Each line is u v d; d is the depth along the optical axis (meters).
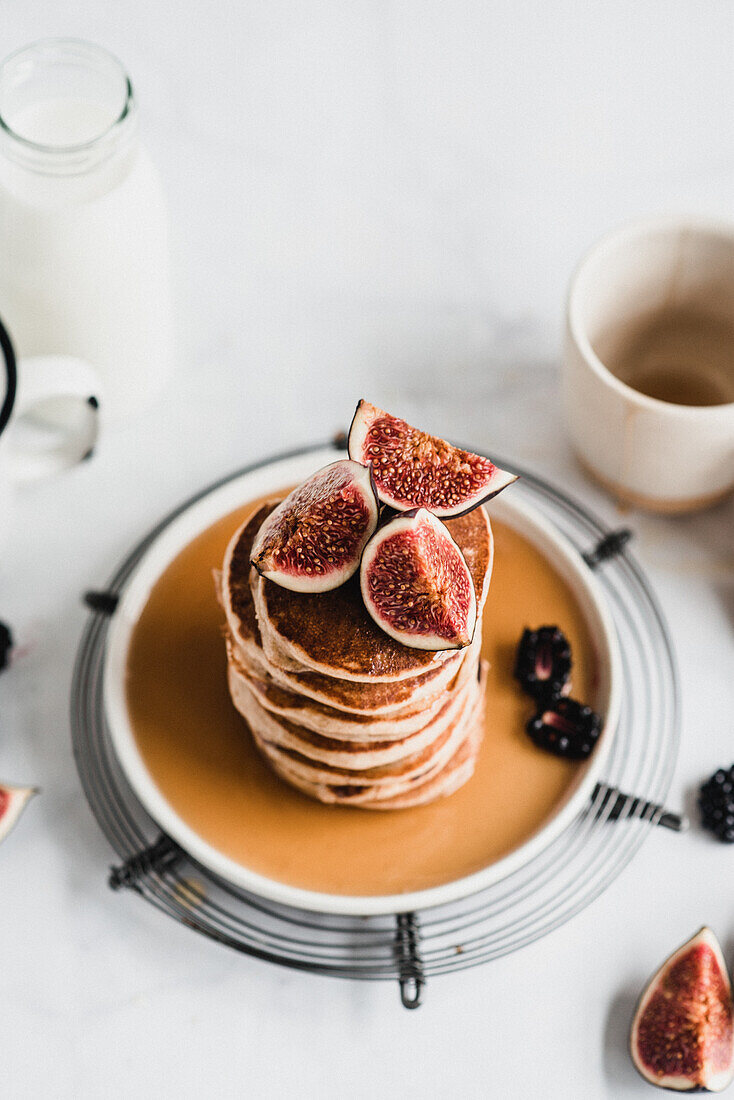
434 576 0.55
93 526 0.70
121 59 0.79
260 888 0.60
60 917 0.64
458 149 0.78
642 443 0.65
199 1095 0.62
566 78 0.80
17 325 0.68
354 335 0.74
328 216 0.77
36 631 0.68
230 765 0.63
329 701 0.57
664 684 0.68
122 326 0.68
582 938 0.64
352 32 0.80
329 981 0.63
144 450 0.72
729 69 0.80
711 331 0.71
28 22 0.79
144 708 0.64
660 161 0.78
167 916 0.64
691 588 0.69
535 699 0.64
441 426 0.73
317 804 0.63
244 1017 0.63
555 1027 0.62
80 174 0.64
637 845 0.64
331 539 0.55
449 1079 0.62
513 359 0.74
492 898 0.64
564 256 0.76
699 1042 0.60
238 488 0.67
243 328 0.74
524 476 0.70
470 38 0.81
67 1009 0.63
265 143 0.78
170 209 0.76
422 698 0.58
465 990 0.63
